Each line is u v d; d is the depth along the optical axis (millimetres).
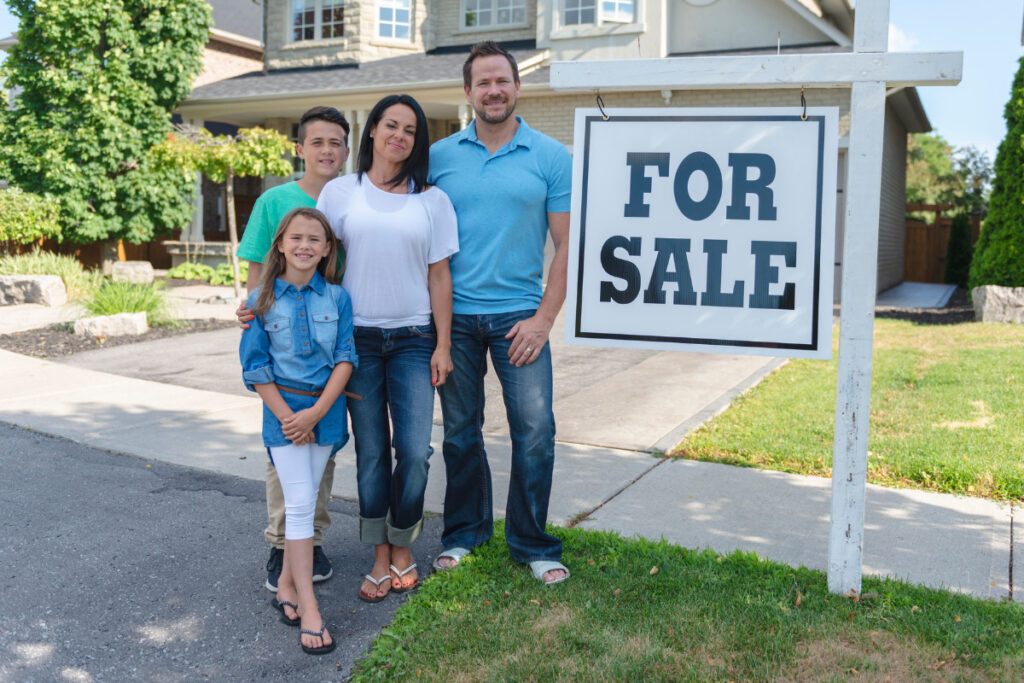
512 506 3391
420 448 3188
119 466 4953
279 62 18969
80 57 15742
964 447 5020
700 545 3707
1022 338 8977
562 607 3072
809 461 4938
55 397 6730
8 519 4070
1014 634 2850
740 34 14766
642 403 6652
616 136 3229
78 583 3404
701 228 3172
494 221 3254
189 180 16484
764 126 3107
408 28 18234
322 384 2965
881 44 2896
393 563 3350
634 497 4355
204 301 13203
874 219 2943
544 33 15859
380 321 3164
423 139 3184
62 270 12828
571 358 8938
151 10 16219
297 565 2938
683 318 3199
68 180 15523
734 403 6602
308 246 2916
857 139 2938
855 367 3025
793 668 2660
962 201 28938
